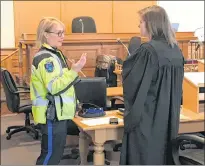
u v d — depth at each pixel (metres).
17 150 3.59
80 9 7.26
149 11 2.01
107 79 4.07
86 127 2.17
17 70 6.03
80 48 5.02
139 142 1.99
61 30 2.13
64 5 7.12
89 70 4.98
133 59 1.99
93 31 6.15
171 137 2.02
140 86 1.93
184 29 7.87
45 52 2.10
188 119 2.24
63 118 2.13
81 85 3.16
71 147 3.29
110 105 3.40
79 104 2.64
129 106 1.98
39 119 2.12
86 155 2.79
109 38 5.14
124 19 7.61
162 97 1.97
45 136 2.15
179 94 2.06
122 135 2.22
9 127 4.20
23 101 4.11
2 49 6.62
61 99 2.11
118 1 7.52
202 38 5.34
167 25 2.00
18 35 6.82
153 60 1.93
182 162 2.01
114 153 3.10
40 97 2.12
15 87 3.85
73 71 2.07
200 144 1.94
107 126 2.19
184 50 5.23
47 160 2.16
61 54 2.18
